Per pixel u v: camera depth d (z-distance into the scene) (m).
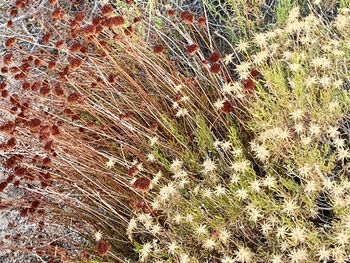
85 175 0.61
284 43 0.61
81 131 0.67
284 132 0.52
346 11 0.60
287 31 0.59
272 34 0.59
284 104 0.56
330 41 0.59
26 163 0.65
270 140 0.54
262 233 0.54
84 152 0.65
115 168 0.65
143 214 0.54
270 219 0.51
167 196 0.53
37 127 0.59
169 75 0.65
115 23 0.62
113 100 0.68
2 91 0.65
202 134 0.61
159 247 0.56
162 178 0.59
